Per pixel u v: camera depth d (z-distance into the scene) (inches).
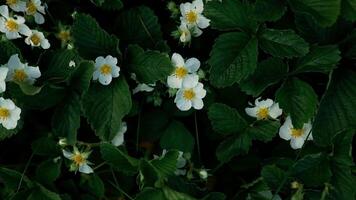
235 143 21.4
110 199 22.4
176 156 20.1
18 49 20.9
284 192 21.2
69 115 20.8
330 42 20.9
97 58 20.4
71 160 21.6
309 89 20.2
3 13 21.1
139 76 20.8
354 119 20.2
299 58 20.5
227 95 21.8
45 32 21.8
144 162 20.3
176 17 22.2
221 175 22.6
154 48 21.8
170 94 21.3
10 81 20.4
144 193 20.4
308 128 21.3
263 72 20.5
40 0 22.1
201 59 22.5
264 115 21.4
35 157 22.7
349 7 20.2
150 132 22.1
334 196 20.5
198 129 22.6
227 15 20.4
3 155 22.8
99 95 20.6
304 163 20.4
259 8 20.0
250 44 20.2
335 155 20.5
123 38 21.9
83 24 20.5
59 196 20.9
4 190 22.2
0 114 20.4
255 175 22.5
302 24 20.7
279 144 22.3
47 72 21.1
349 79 20.6
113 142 21.5
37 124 22.5
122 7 21.8
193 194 20.9
